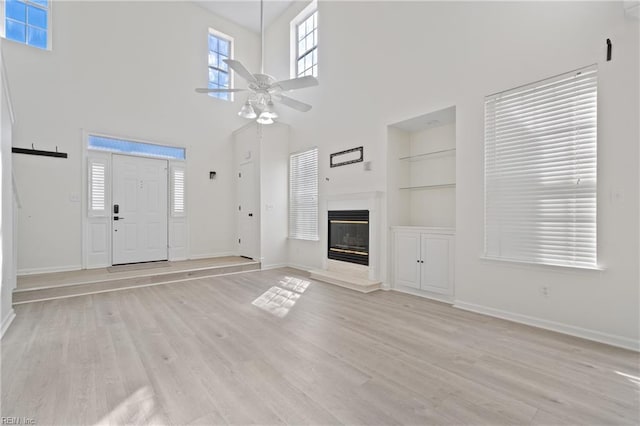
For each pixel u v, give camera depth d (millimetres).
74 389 1848
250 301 3758
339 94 5109
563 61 2754
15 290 3621
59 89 4719
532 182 2961
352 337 2662
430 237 3887
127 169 5387
